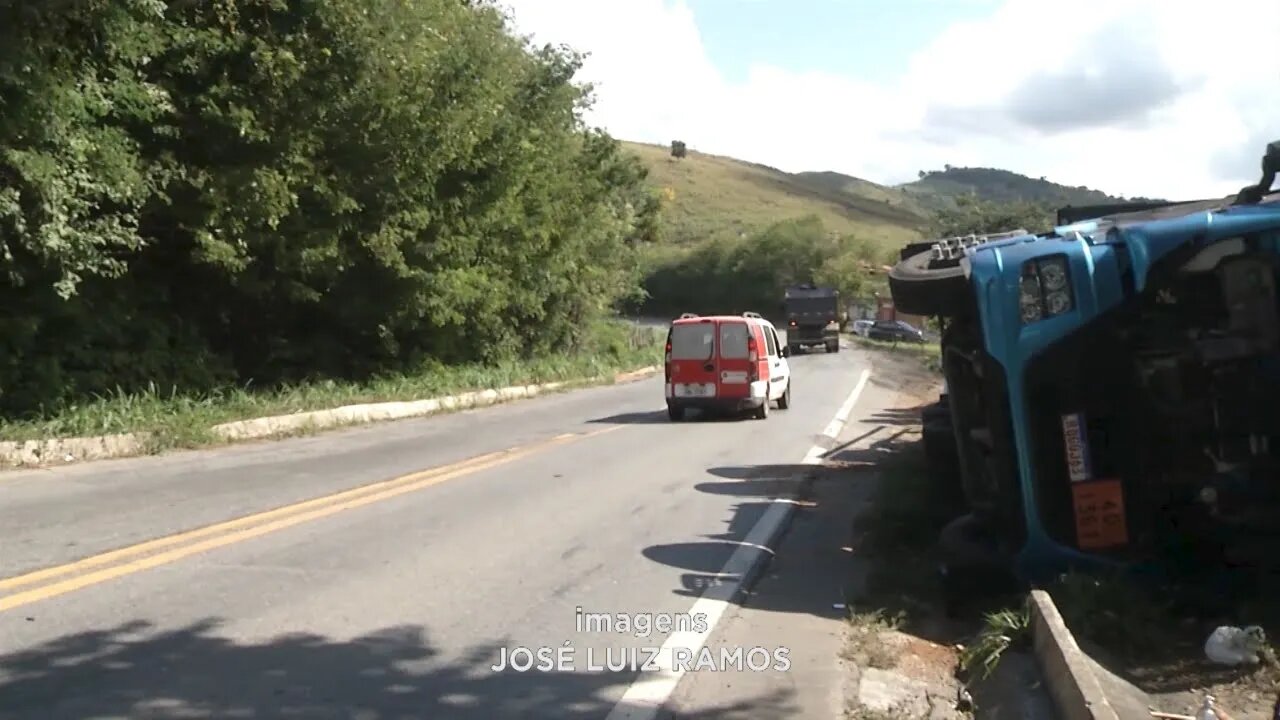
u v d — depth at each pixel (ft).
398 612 22.52
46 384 46.42
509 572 26.35
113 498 34.78
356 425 62.23
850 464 46.73
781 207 506.48
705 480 42.04
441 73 65.36
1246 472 21.04
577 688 18.61
